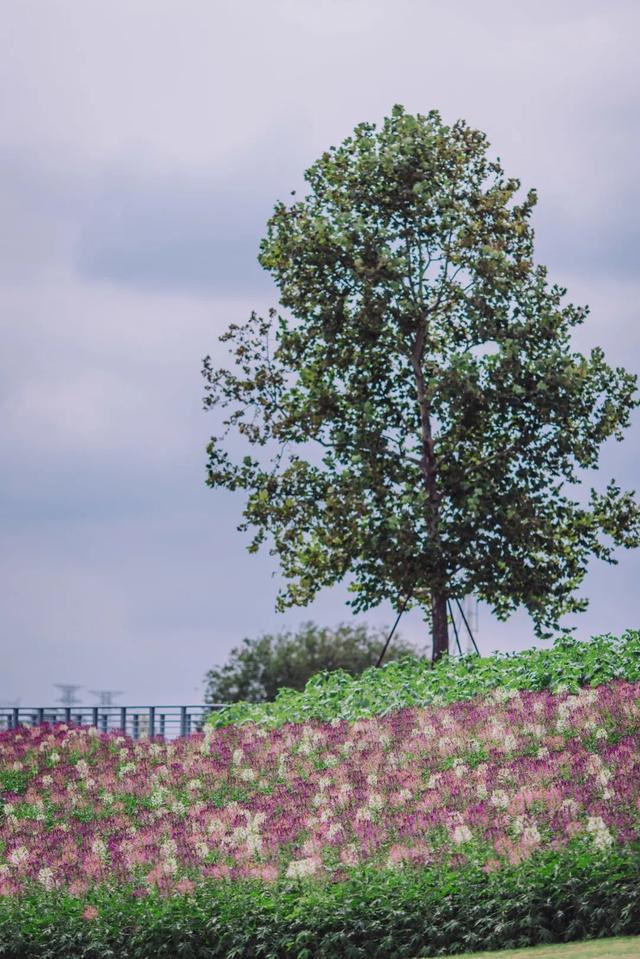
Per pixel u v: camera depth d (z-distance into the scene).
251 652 157.75
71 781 59.81
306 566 76.12
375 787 47.12
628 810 37.12
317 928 35.41
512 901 33.38
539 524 70.94
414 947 33.91
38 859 44.66
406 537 69.69
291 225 76.50
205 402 77.44
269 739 60.34
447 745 49.84
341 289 75.06
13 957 37.94
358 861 38.28
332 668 156.50
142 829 47.97
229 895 38.47
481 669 61.78
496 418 72.88
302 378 76.69
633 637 60.47
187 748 62.44
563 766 43.06
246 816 45.62
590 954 29.58
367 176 74.81
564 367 70.81
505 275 73.69
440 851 36.91
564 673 57.53
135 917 38.34
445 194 75.12
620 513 74.44
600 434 73.25
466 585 70.56
